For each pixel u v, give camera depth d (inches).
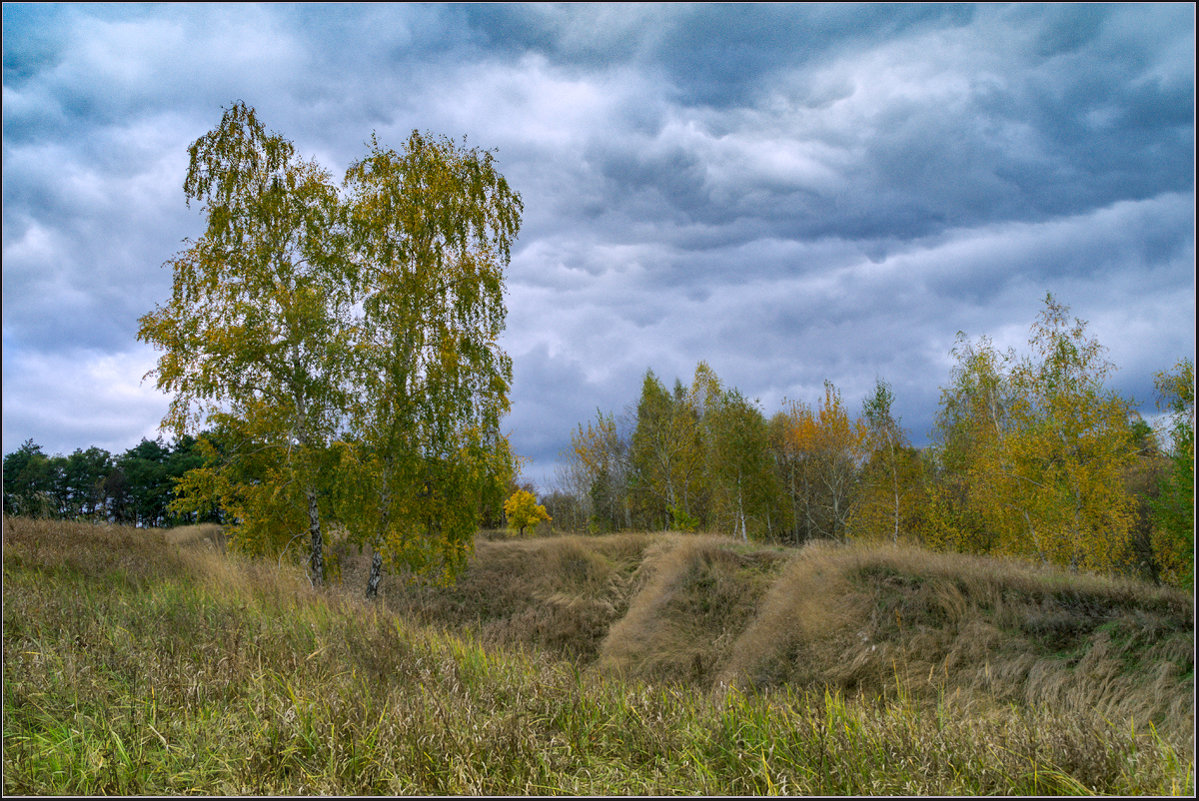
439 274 650.2
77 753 148.0
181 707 174.4
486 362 647.1
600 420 1513.3
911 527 999.6
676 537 848.3
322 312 592.7
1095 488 682.2
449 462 628.1
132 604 280.4
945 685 344.8
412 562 614.9
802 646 430.3
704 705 198.2
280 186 633.6
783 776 147.9
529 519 1194.6
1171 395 637.3
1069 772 151.2
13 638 215.0
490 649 291.0
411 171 642.8
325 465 599.5
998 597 397.1
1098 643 330.6
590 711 192.1
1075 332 780.6
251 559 542.0
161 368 562.9
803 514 1373.0
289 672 204.7
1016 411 815.1
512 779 147.6
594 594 725.3
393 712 165.8
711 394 1334.9
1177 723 251.9
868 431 1071.0
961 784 145.6
